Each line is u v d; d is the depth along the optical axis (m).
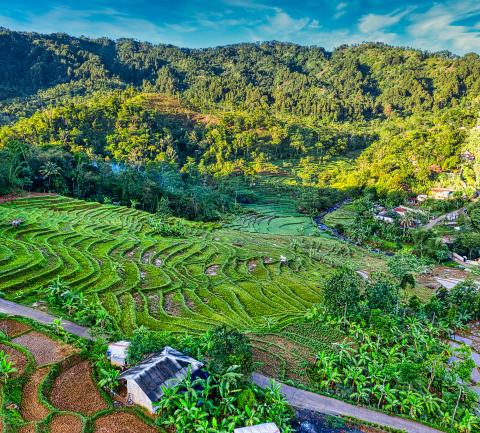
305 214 173.88
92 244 85.94
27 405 36.41
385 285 68.44
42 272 66.06
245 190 197.88
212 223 140.00
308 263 100.19
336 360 51.53
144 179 154.00
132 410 36.91
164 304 66.12
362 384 46.75
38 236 84.62
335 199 187.88
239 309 67.94
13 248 74.44
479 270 106.94
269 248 109.62
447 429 42.94
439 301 74.12
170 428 36.09
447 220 146.75
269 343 56.62
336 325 63.66
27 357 42.81
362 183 197.62
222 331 44.25
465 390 50.62
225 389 39.62
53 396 37.97
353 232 135.88
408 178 188.88
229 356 41.53
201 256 92.75
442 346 60.22
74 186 135.88
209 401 38.38
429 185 184.75
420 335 59.31
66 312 55.75
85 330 51.56
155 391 37.53
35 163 128.25
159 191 146.62
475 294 77.94
